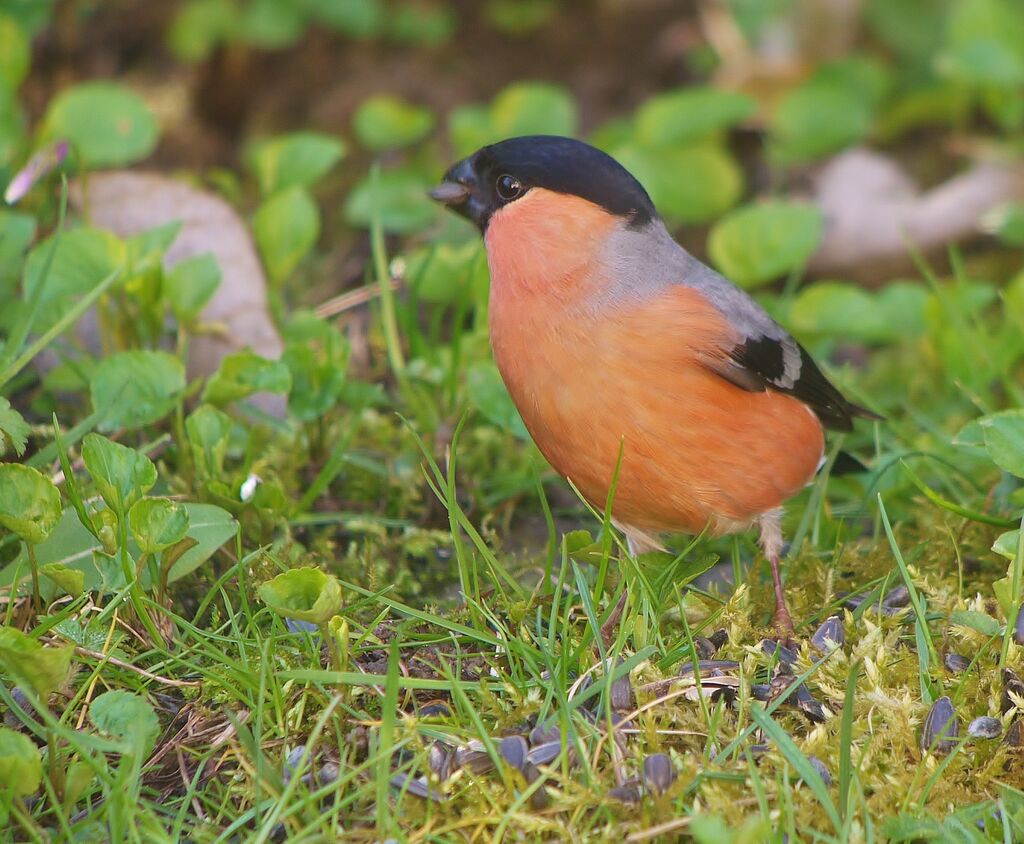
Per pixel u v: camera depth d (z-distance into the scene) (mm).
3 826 5508
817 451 7898
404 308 10672
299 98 14742
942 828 5633
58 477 7730
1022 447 6980
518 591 7070
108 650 6516
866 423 9867
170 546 6633
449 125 14531
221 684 6367
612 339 7172
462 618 7211
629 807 5770
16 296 9227
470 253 10031
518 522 9031
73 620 6578
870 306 10086
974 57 12680
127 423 7840
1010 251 12922
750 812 5781
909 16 14609
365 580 7922
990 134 14344
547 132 12000
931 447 9359
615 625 7324
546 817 5766
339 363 8781
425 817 5797
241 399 8633
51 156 9320
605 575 6914
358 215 11805
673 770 5980
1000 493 8312
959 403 10312
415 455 9062
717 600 7320
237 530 7082
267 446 8953
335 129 14516
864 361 11977
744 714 6289
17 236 9141
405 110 12359
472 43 15438
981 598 7273
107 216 9875
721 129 13852
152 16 14258
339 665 6332
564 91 15031
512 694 6395
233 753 6227
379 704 6438
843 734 5695
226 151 14180
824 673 6637
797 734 6441
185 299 8742
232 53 14227
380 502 8969
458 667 6656
